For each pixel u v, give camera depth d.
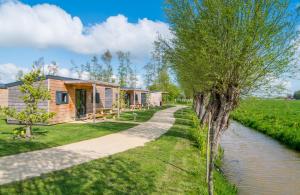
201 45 6.80
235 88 5.95
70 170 7.62
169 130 17.31
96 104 25.66
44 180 6.69
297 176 10.58
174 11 9.78
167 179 7.59
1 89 27.09
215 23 6.21
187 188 7.08
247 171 11.09
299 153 14.74
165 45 12.76
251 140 18.86
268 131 21.84
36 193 5.89
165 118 25.89
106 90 28.84
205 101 16.73
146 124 20.08
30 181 6.56
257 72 6.05
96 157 9.29
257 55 5.96
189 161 9.81
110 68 57.41
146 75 60.41
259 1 5.84
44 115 12.43
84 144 11.55
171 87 56.62
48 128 16.17
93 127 17.08
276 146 16.70
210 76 6.70
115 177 7.32
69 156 9.25
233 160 12.80
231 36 5.81
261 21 5.80
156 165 8.76
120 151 10.39
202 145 11.56
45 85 17.97
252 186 9.32
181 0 9.31
